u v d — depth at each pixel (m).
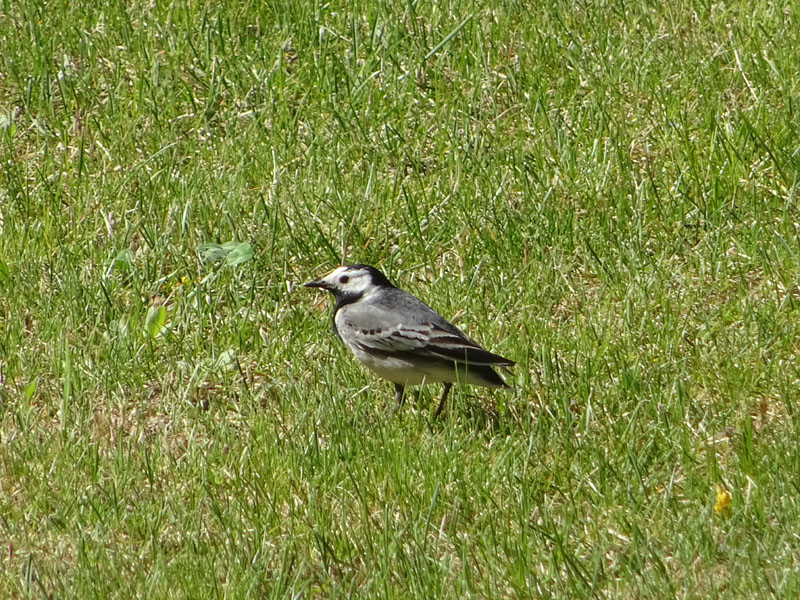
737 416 9.98
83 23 17.34
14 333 11.64
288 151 14.43
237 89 15.67
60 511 9.13
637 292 11.77
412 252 12.88
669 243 12.62
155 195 13.69
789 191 13.08
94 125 15.22
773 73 14.98
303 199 13.63
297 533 8.86
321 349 11.56
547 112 14.68
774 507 8.54
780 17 16.02
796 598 7.42
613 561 8.34
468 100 15.23
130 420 10.64
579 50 15.83
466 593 7.96
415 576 7.96
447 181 13.84
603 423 9.93
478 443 9.81
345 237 12.94
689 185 13.39
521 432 10.02
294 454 9.66
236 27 16.97
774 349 10.87
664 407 10.03
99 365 11.23
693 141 13.98
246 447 9.93
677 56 15.53
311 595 7.92
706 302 11.78
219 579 8.27
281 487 9.37
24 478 9.61
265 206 13.23
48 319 11.80
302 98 15.36
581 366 10.88
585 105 14.79
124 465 9.72
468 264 12.58
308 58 16.05
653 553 8.05
